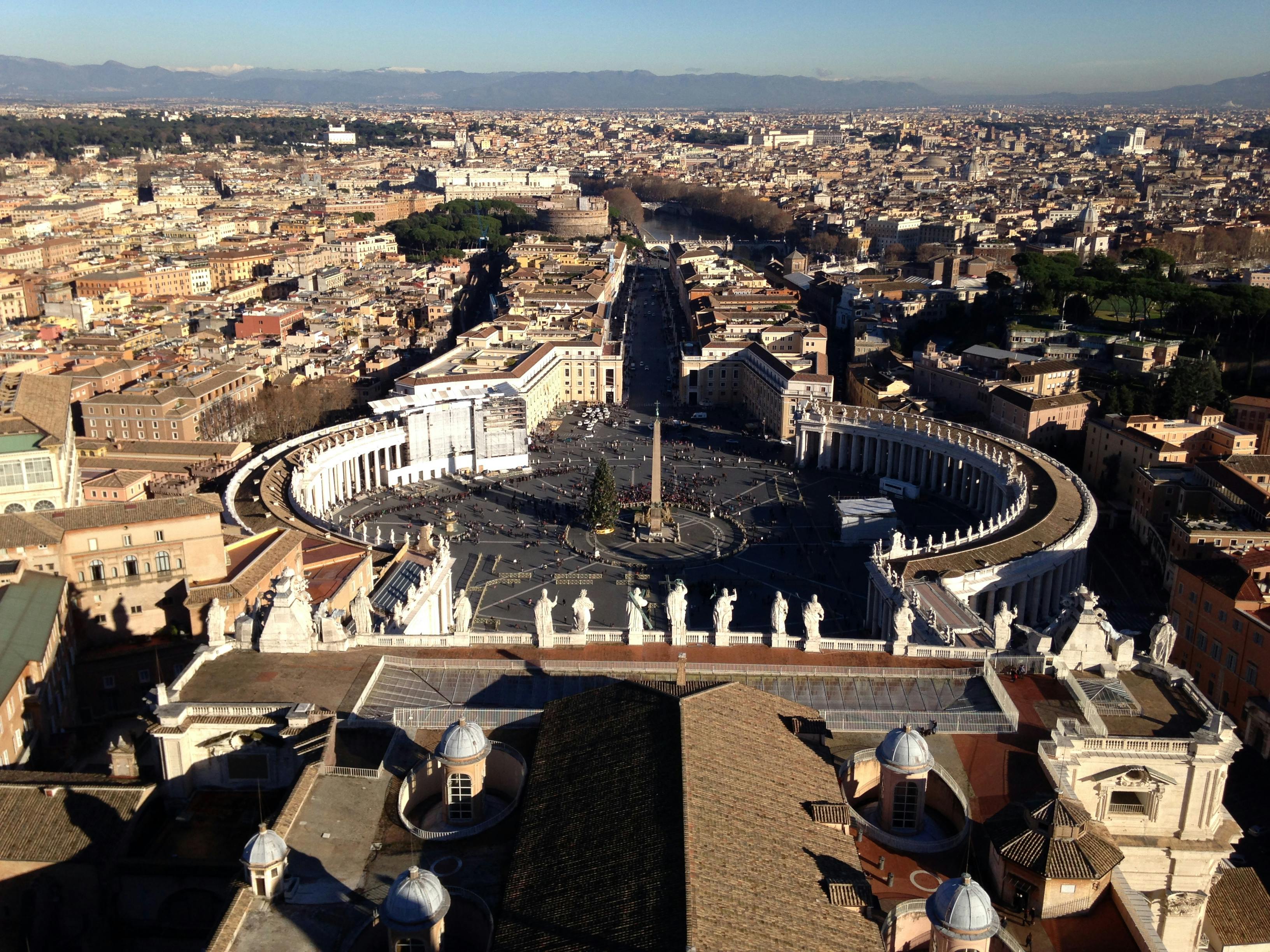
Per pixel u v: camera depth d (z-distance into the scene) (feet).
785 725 312.50
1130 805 307.99
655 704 296.51
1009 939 236.02
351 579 561.84
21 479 600.80
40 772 350.23
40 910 296.92
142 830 313.53
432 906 229.04
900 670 376.07
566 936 222.48
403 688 361.71
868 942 228.84
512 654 398.62
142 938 304.30
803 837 256.93
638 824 248.93
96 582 525.75
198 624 519.19
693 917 213.46
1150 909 276.21
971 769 307.17
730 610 415.23
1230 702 549.54
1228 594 550.36
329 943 237.86
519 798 290.15
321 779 299.79
